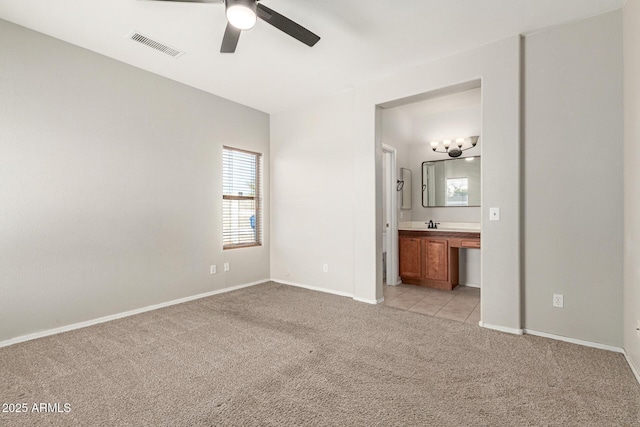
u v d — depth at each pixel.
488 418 1.61
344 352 2.38
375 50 2.93
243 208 4.52
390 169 4.64
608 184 2.37
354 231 3.79
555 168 2.57
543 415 1.64
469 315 3.23
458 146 4.68
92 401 1.77
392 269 4.61
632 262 2.10
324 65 3.23
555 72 2.57
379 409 1.69
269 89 3.90
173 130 3.62
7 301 2.51
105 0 2.23
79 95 2.89
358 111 3.71
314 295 4.01
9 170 2.51
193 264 3.83
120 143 3.18
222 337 2.67
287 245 4.63
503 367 2.13
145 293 3.38
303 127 4.43
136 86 3.29
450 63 3.02
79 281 2.89
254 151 4.59
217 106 4.09
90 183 2.97
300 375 2.05
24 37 2.58
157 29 2.61
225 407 1.72
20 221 2.57
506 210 2.72
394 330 2.82
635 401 1.75
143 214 3.36
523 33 2.66
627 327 2.22
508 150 2.71
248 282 4.51
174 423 1.59
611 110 2.36
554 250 2.59
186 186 3.76
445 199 4.84
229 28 2.13
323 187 4.21
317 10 2.35
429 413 1.66
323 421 1.60
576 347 2.43
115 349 2.43
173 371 2.10
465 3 2.26
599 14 2.40
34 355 2.33
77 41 2.80
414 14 2.39
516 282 2.69
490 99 2.79
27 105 2.60
